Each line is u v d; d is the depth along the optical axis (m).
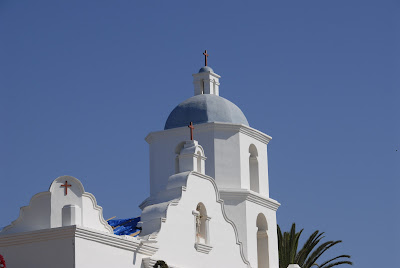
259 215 52.22
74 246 37.38
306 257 64.38
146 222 42.72
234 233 47.66
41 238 37.94
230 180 50.69
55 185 38.88
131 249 40.06
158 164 51.34
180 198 43.88
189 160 45.94
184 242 43.72
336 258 64.12
